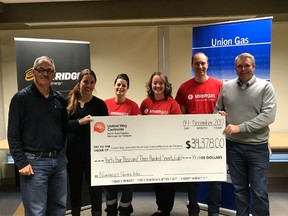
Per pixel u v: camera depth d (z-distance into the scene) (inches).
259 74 127.9
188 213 140.3
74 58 143.7
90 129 108.3
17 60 134.6
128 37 182.2
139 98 185.0
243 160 111.7
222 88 114.7
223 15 160.9
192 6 161.5
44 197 97.7
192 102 132.0
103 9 163.9
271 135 173.3
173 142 109.8
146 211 147.2
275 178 184.2
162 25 180.2
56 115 99.1
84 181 145.6
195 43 144.3
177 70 182.1
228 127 106.3
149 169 110.3
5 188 184.2
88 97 113.8
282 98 179.3
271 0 157.8
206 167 110.5
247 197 114.9
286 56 177.2
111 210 128.9
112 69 184.5
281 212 143.9
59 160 101.3
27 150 95.9
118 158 109.5
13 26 176.6
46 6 164.4
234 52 133.1
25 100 94.1
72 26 180.9
